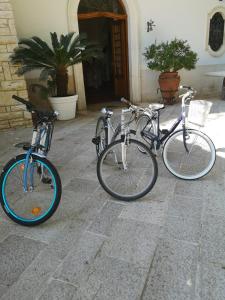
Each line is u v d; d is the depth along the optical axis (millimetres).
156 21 7594
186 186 2939
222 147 3994
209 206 2557
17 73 5465
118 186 2887
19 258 2033
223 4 8117
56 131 5391
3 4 5203
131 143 2766
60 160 3898
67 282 1803
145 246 2086
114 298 1673
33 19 6309
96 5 7113
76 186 3096
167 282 1762
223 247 2031
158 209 2555
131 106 3283
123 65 8055
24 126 5934
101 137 3484
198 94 8766
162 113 6398
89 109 7363
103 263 1943
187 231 2227
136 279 1797
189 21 7938
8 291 1759
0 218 2555
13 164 2420
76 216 2520
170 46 6969
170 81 7168
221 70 8789
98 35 10805
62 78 6152
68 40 5832
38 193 2871
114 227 2332
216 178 3080
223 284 1728
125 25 7578
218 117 5727
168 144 3072
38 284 1799
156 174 2646
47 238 2240
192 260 1925
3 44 5387
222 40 8562
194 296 1658
